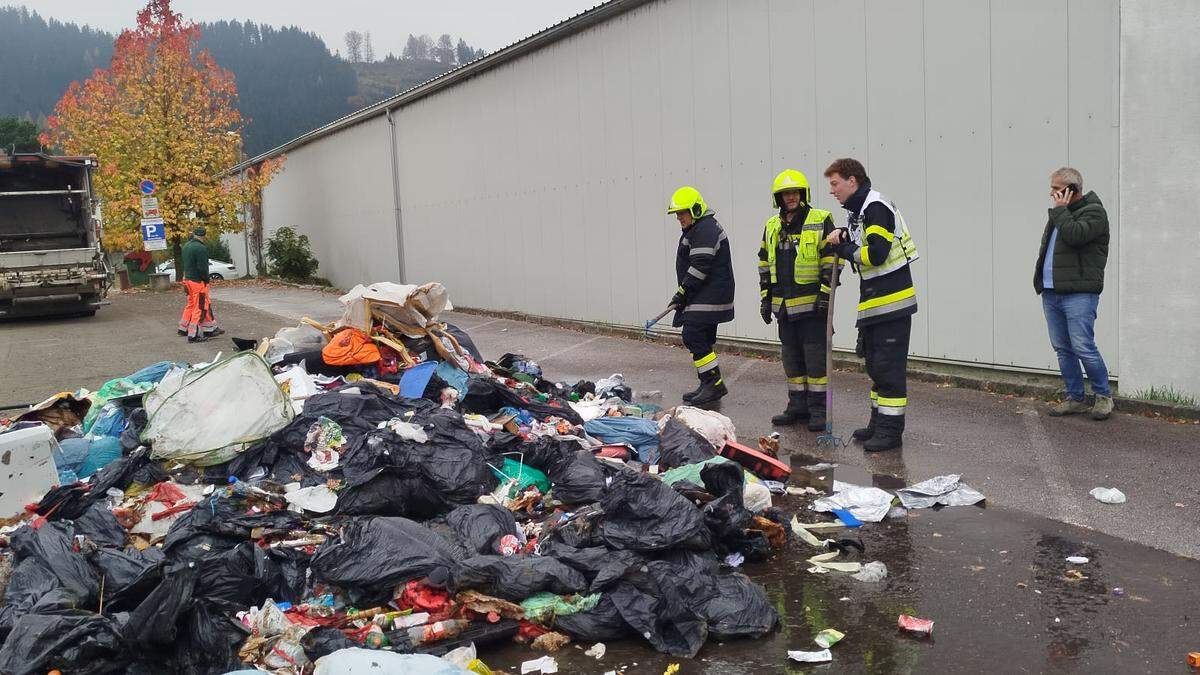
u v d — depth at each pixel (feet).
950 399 25.50
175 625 11.81
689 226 26.53
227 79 88.33
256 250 111.34
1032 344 25.43
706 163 36.01
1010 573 14.19
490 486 17.58
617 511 14.49
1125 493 17.20
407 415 19.54
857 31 29.22
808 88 31.19
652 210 39.32
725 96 34.68
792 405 24.43
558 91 45.39
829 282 22.79
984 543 15.48
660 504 14.32
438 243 62.03
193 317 44.78
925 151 27.63
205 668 11.76
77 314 59.67
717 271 26.40
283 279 89.56
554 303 47.80
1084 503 16.88
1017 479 18.53
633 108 39.83
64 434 20.88
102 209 82.79
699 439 20.21
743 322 35.50
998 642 12.03
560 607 13.21
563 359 36.17
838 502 17.71
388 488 16.05
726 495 15.78
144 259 93.91
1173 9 21.48
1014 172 25.35
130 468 17.94
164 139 83.61
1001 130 25.53
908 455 20.76
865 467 20.22
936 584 13.99
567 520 15.56
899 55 28.02
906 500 17.71
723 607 12.94
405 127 65.67
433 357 25.77
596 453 20.67
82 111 84.89
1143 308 22.70
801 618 13.20
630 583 13.35
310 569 14.14
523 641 13.07
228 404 18.99
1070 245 21.76
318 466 18.21
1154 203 22.21
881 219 20.53
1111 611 12.69
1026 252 25.27
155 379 25.53
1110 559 14.43
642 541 13.97
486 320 51.55
